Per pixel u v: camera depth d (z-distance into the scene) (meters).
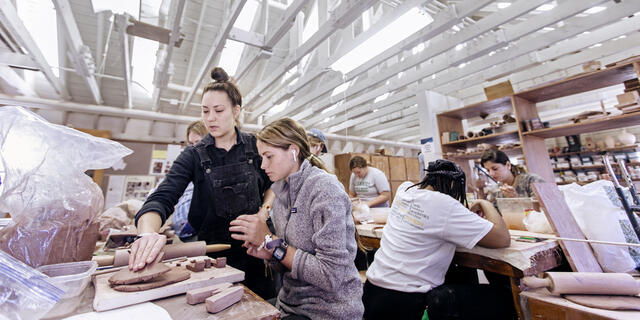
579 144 4.94
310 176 0.82
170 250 0.74
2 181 0.53
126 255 0.69
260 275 1.08
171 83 3.53
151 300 0.50
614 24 2.49
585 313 0.61
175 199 0.96
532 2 1.90
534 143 2.73
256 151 1.15
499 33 2.33
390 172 5.52
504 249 0.92
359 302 0.75
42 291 0.41
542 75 3.49
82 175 0.62
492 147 2.96
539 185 1.03
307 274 0.68
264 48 2.36
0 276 0.39
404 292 1.04
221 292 0.50
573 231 0.99
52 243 0.55
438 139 3.48
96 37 2.74
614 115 2.12
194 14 2.74
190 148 1.09
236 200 1.06
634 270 0.89
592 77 2.29
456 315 0.96
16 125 0.54
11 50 2.36
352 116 4.82
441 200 1.00
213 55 2.49
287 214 0.87
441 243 1.05
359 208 1.80
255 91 3.55
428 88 3.60
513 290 0.89
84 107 3.65
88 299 0.51
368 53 2.31
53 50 2.68
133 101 4.02
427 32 2.14
